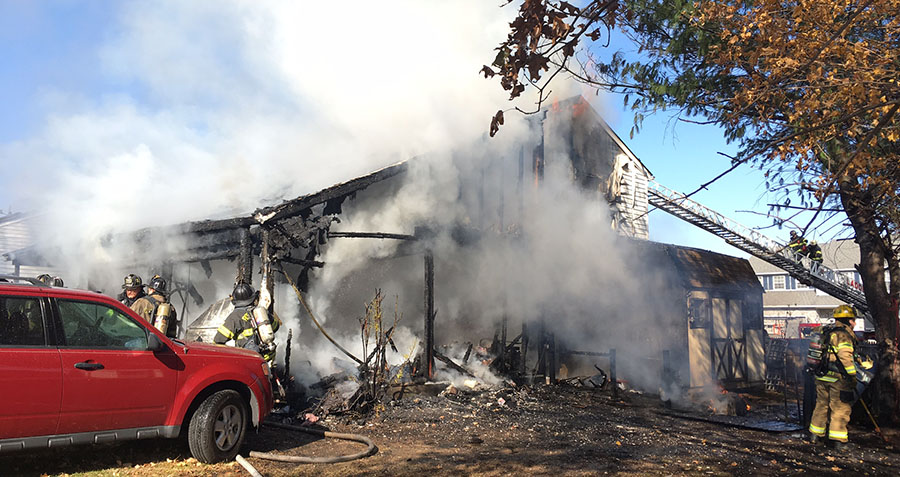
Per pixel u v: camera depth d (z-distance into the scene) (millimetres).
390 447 6496
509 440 7043
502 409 8984
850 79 3973
